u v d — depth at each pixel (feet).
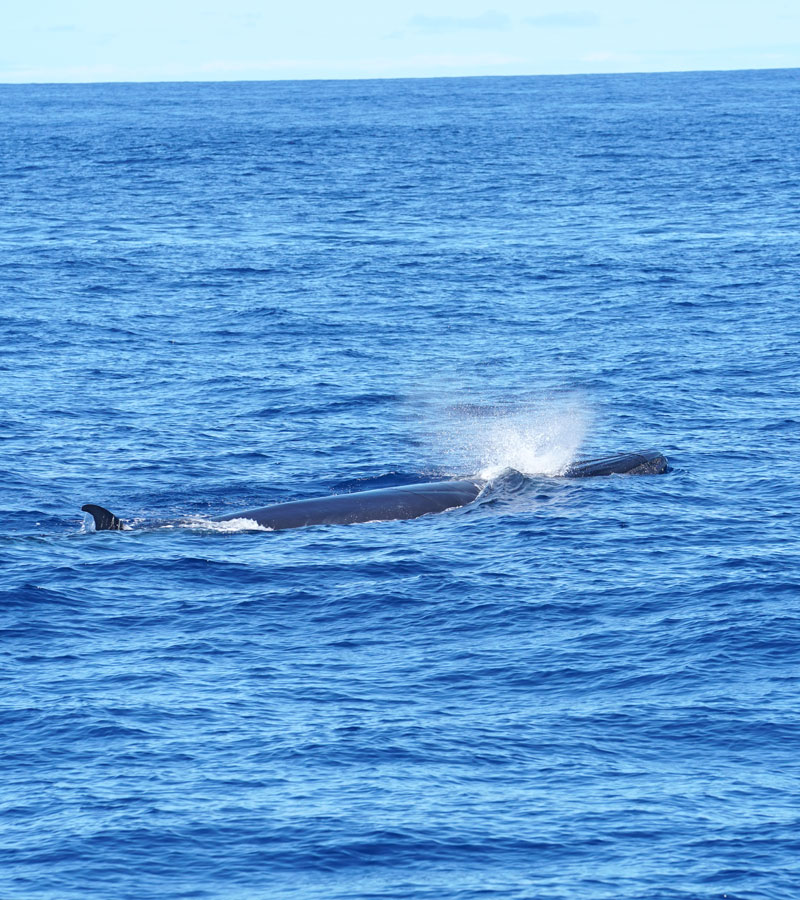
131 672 253.44
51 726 227.40
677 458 420.36
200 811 197.88
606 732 225.97
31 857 185.57
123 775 209.46
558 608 288.51
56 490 384.88
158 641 271.28
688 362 574.56
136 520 357.61
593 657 260.21
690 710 234.17
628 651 262.88
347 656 263.29
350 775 209.36
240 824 194.08
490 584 304.30
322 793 203.41
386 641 271.69
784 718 229.86
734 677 248.52
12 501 372.38
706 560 319.06
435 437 458.91
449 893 176.24
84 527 353.10
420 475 408.05
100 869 182.39
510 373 563.89
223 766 212.43
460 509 367.45
